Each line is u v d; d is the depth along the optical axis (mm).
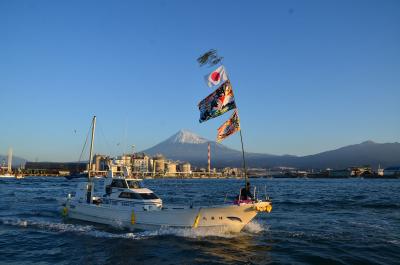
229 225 21781
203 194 68250
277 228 25484
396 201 48750
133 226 23219
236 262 16844
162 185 133000
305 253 18375
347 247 19734
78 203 26859
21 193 62812
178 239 20859
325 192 76938
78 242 20453
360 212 35594
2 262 16656
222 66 21172
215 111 20906
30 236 22016
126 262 16828
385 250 19125
